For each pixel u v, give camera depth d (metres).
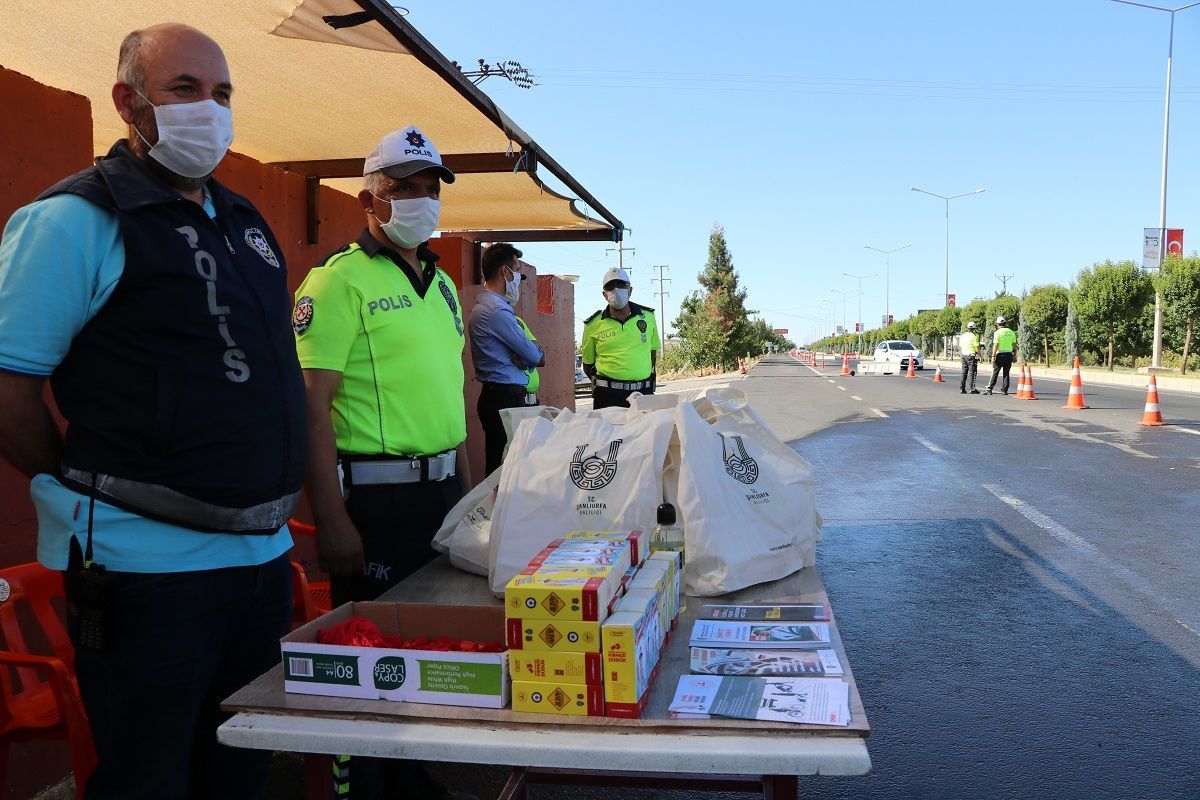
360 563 2.46
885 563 5.84
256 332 1.86
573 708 1.55
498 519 2.30
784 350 164.12
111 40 3.13
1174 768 3.14
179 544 1.74
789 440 12.18
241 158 4.54
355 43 3.11
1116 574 5.50
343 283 2.45
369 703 1.64
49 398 2.91
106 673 1.74
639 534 2.00
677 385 28.70
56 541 1.73
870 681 3.93
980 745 3.32
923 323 69.25
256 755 2.10
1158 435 11.95
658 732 1.50
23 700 2.47
